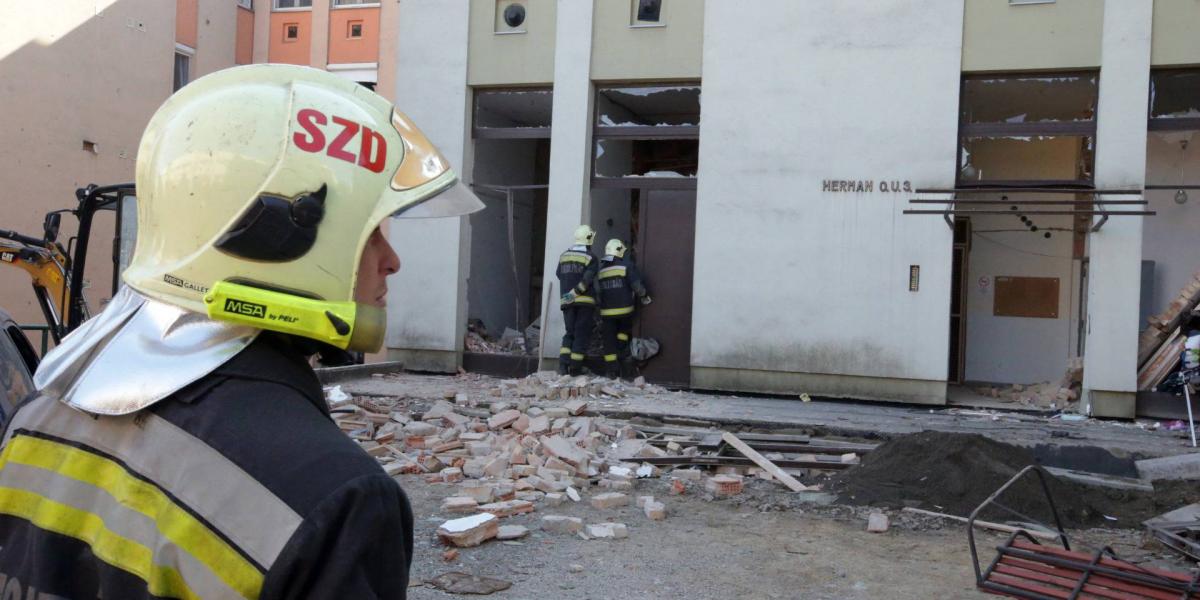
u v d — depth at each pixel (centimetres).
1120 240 1081
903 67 1157
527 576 482
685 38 1255
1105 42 1088
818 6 1190
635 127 1304
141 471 106
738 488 698
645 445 818
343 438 111
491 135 1372
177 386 106
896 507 649
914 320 1148
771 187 1207
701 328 1229
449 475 700
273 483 102
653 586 472
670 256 1289
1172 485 693
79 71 1734
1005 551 355
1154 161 1255
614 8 1287
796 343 1191
